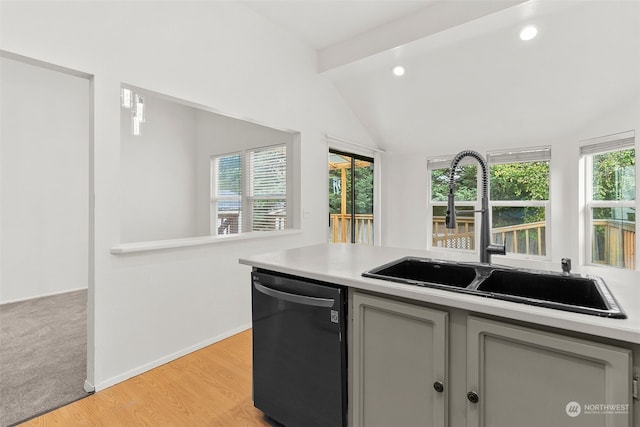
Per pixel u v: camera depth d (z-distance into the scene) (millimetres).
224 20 2717
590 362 847
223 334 2789
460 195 4508
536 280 1332
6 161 3736
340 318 1352
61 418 1745
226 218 5355
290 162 4316
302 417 1500
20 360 2383
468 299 1019
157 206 5340
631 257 2953
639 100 2770
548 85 3096
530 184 3969
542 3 2395
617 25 2453
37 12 1721
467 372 1041
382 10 2928
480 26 2707
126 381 2109
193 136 5816
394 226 5062
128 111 5004
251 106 2957
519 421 959
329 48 3607
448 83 3461
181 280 2479
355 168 4762
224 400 1908
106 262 2037
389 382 1240
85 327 3020
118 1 2059
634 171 2889
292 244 3443
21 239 3838
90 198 1984
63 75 4145
